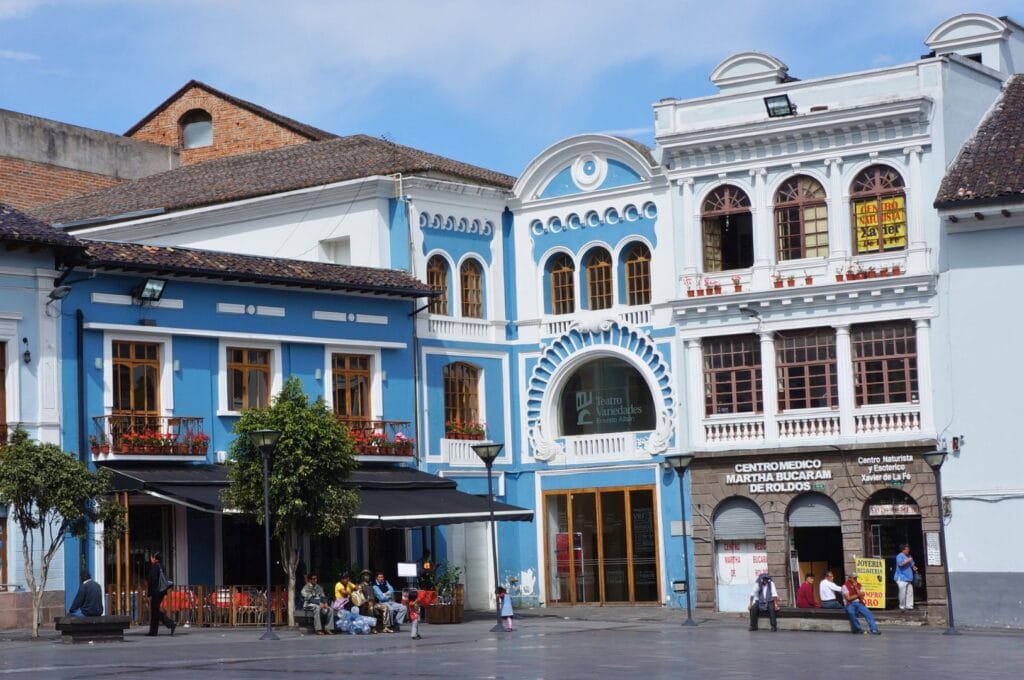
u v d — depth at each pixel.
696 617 43.69
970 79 44.97
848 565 43.81
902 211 43.78
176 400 41.81
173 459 41.00
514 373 49.75
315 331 44.75
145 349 41.53
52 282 39.72
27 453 34.69
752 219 45.69
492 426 49.16
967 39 47.16
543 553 48.84
